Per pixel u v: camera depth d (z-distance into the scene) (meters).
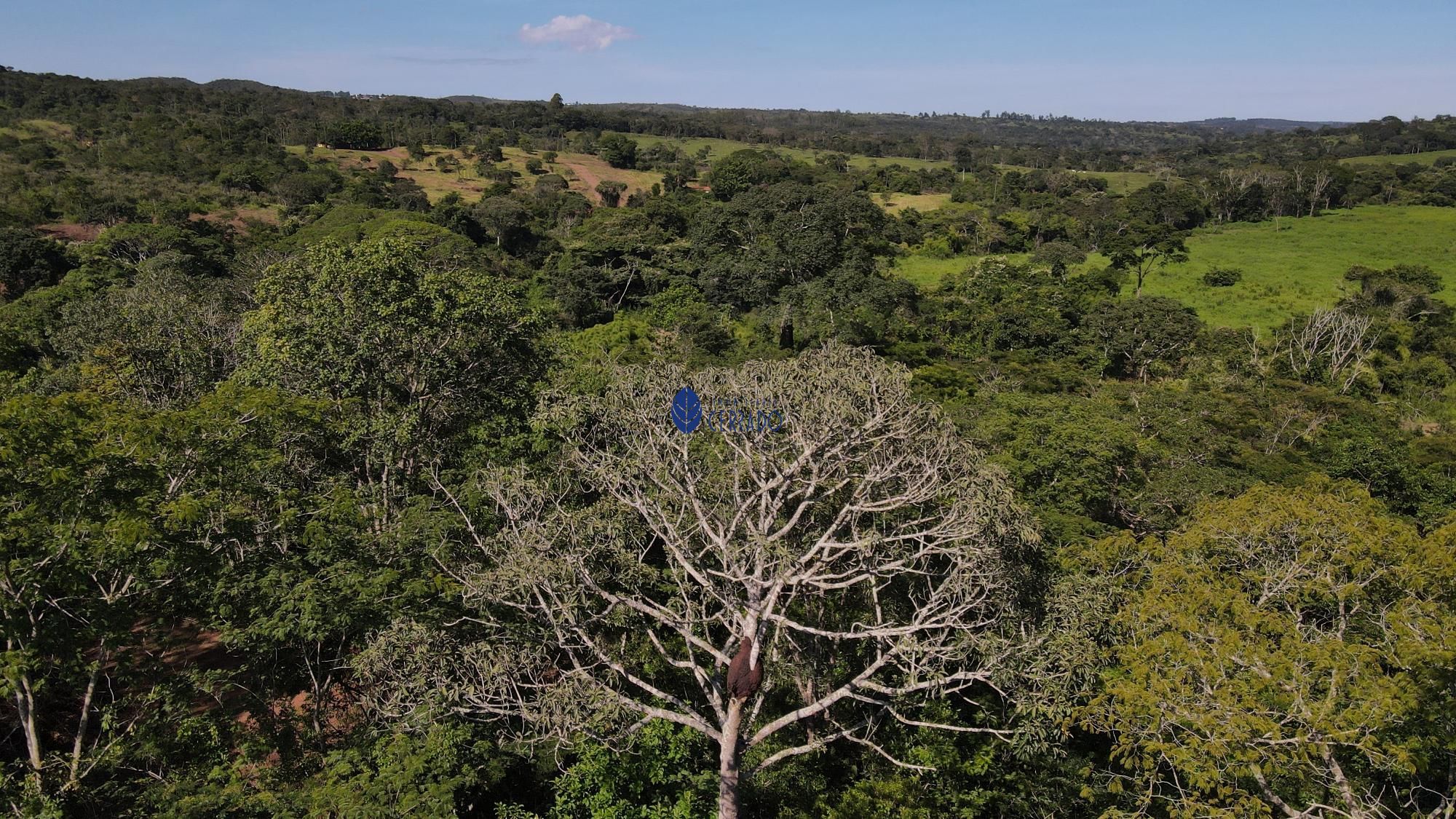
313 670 16.84
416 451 24.17
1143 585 17.58
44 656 13.17
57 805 12.30
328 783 12.98
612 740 14.73
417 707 14.08
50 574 12.61
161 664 16.45
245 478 17.17
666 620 15.40
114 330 35.44
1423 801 13.99
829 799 16.64
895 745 17.70
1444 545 14.46
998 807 16.69
